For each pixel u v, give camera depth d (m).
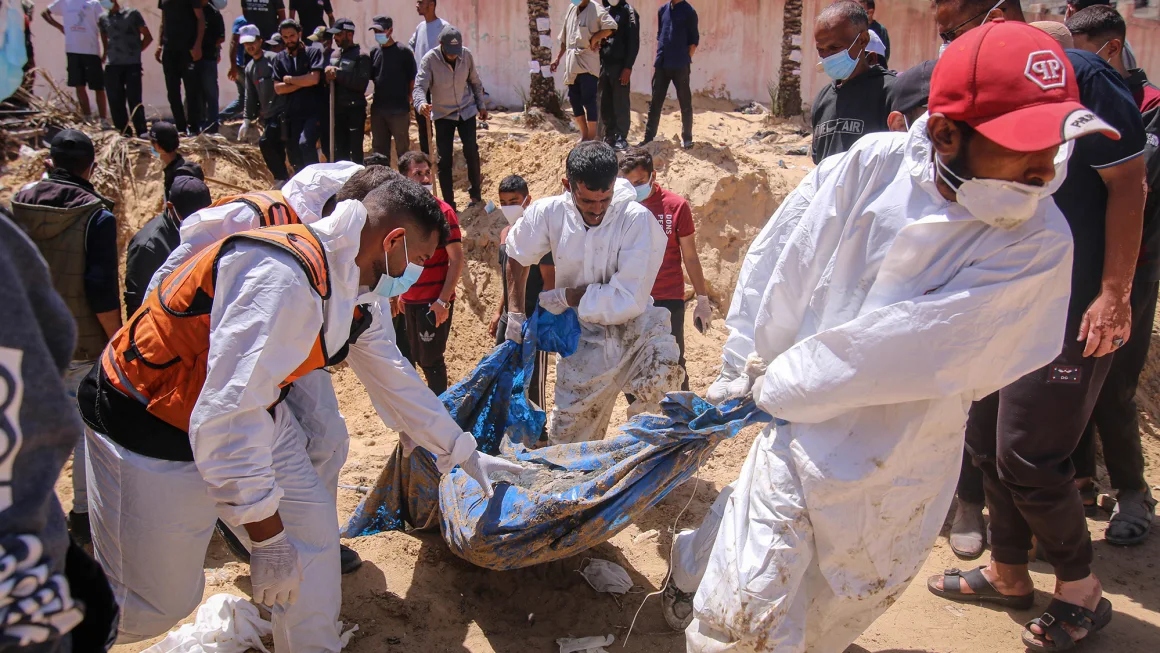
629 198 4.16
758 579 2.65
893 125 3.94
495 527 3.40
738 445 5.37
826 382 2.45
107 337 4.31
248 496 2.55
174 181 4.25
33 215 4.08
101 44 10.62
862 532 2.61
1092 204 3.33
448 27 8.77
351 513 4.47
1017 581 3.76
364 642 3.44
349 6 13.46
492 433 4.20
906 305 2.35
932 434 2.55
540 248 4.27
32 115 10.02
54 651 1.46
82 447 4.01
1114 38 4.26
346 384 7.10
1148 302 4.28
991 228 2.35
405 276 2.90
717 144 8.93
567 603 3.74
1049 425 3.27
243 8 11.19
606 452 3.54
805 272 2.68
